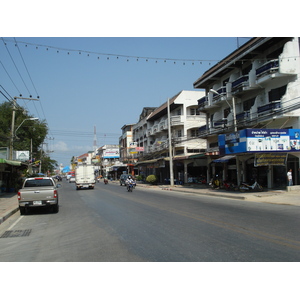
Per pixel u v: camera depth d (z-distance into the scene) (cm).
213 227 905
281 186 2262
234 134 2130
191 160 3631
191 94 4203
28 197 1361
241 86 2522
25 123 4784
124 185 4447
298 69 2125
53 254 652
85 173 3541
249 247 648
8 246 758
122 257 604
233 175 3075
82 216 1272
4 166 2820
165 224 986
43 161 7419
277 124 2278
